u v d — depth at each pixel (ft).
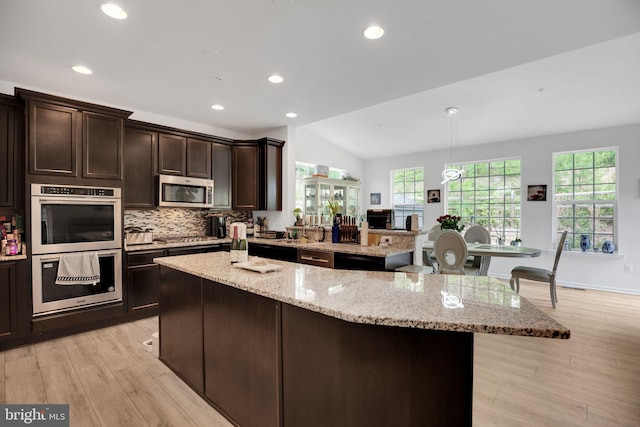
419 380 4.03
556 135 17.40
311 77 9.72
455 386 3.89
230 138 16.38
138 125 12.27
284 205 15.71
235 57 8.45
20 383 7.34
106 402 6.65
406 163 23.32
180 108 12.78
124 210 11.95
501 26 6.93
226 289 6.15
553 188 17.51
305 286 5.32
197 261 8.00
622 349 9.37
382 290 5.04
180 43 7.72
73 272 9.93
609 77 11.85
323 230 13.85
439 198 21.61
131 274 11.37
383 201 24.52
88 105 10.36
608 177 16.24
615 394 7.03
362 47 7.90
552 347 9.55
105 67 9.02
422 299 4.50
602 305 13.55
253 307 5.54
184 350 7.43
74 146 10.16
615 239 16.02
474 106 15.24
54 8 6.28
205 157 14.49
